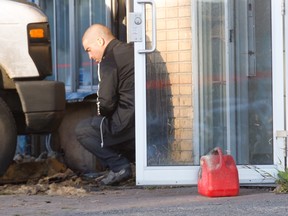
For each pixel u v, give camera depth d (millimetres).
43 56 21859
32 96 21719
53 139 26562
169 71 21219
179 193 20688
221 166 19609
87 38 22781
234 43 21297
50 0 29234
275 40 20938
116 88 22422
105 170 25406
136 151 21031
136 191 21406
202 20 21297
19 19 21734
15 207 19000
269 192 20375
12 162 22938
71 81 28766
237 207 17875
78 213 17797
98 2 28609
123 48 22469
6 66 21719
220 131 21344
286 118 20922
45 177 23672
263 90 21188
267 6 21109
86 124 22875
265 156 21141
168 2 21188
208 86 21344
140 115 21062
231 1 21281
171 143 21219
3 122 21672
